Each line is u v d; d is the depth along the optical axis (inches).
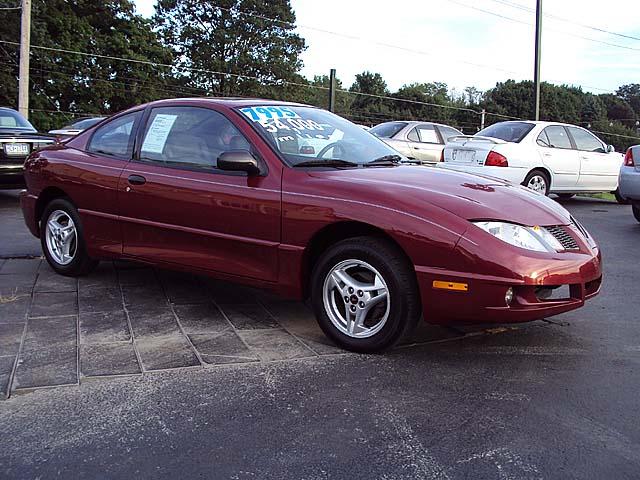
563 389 137.3
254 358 152.0
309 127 189.0
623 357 157.0
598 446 113.1
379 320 154.6
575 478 103.1
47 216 222.2
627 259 275.9
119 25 1819.6
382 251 149.7
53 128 1621.6
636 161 363.6
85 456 108.4
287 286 164.9
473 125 3065.9
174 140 191.2
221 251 175.2
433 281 144.4
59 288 206.4
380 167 177.2
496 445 113.3
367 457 109.0
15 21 1523.1
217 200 172.9
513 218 149.3
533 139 440.1
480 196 156.3
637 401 131.7
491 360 153.7
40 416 121.7
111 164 201.5
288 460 108.0
